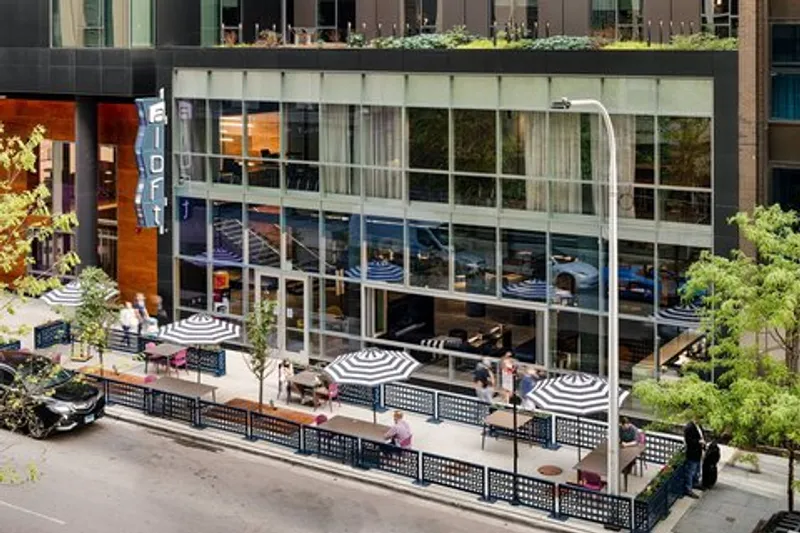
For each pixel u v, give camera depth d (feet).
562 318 104.06
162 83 127.03
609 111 99.04
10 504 81.46
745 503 81.97
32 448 93.66
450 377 110.42
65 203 148.46
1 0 135.74
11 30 135.33
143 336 118.42
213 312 127.34
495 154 105.60
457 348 109.91
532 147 103.65
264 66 119.14
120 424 100.48
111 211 143.33
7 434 96.63
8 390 77.36
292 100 118.11
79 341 111.14
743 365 74.23
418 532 78.13
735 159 93.30
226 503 82.79
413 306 112.98
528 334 106.11
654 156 97.60
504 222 105.70
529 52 102.12
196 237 127.75
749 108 92.12
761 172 92.84
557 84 101.40
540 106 102.47
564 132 101.91
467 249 108.37
